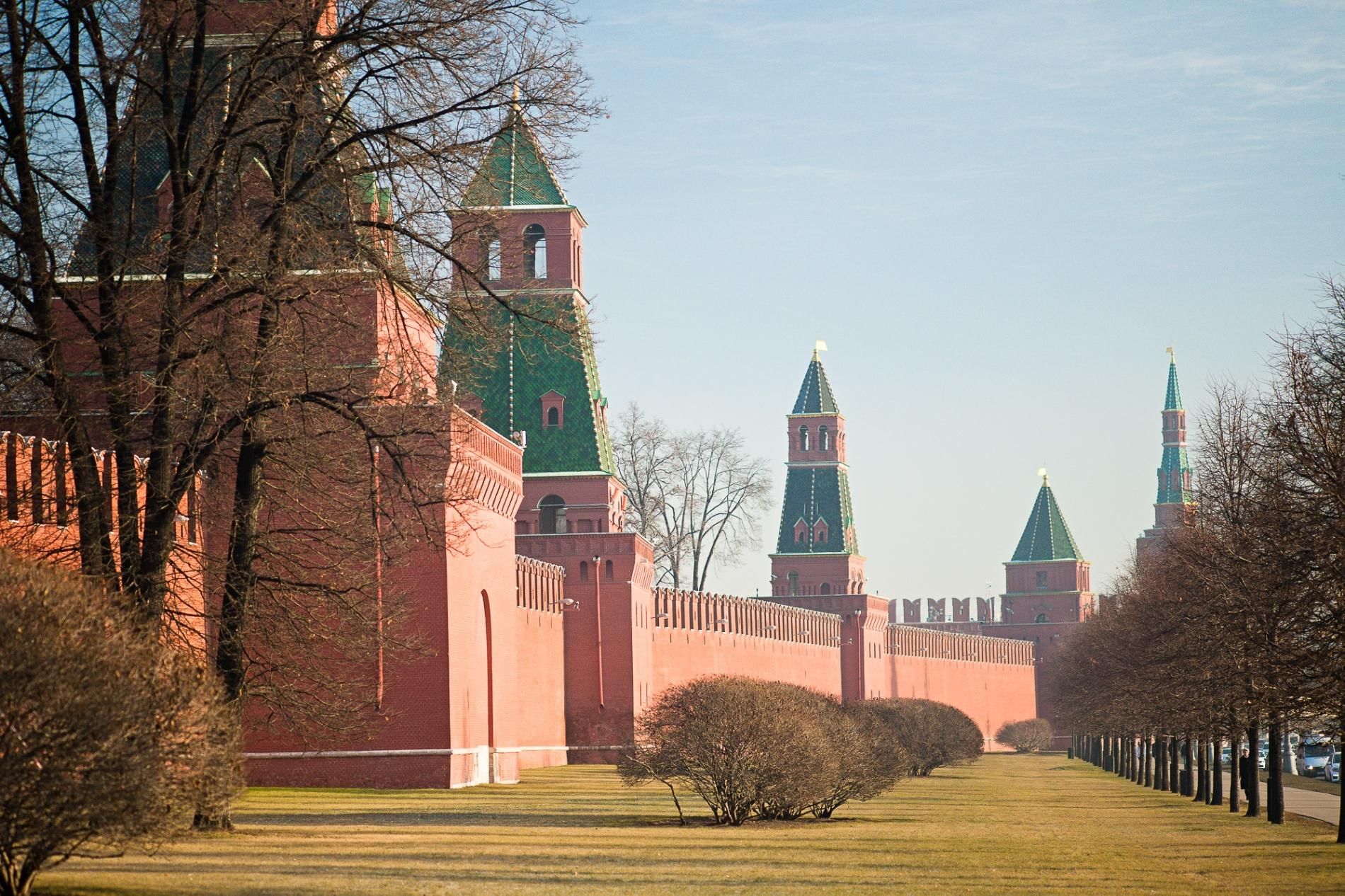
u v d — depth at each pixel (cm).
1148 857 3503
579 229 8838
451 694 5428
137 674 2086
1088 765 12306
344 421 3797
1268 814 4934
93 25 3164
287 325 3325
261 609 3722
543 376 8875
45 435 3947
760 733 4206
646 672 9012
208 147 3459
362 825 3678
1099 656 8881
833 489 15250
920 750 8406
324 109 3375
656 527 11306
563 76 3409
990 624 19250
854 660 13300
